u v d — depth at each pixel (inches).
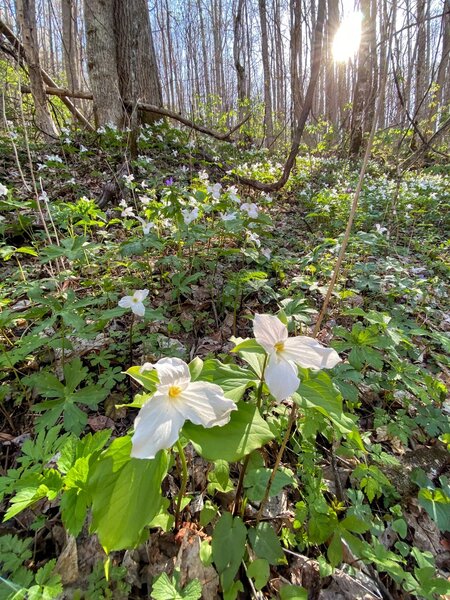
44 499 63.8
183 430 39.3
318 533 55.1
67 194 212.2
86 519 58.7
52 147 299.3
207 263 131.5
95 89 341.7
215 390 38.2
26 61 280.7
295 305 100.4
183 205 133.8
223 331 115.0
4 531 60.0
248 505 62.9
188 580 51.4
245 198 251.0
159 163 303.7
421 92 480.7
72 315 84.9
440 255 199.9
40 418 74.2
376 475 65.5
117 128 323.9
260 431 40.1
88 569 53.4
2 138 269.6
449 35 397.7
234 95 753.6
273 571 55.6
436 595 55.9
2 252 96.0
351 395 79.4
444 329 132.3
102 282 118.6
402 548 57.7
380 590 56.1
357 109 435.2
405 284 135.6
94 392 79.1
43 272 132.4
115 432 79.7
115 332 102.4
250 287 124.7
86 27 329.7
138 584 52.1
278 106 693.9
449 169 436.5
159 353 99.1
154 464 40.0
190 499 58.6
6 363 81.5
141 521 37.2
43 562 55.8
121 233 170.9
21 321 109.5
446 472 76.3
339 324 123.4
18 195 194.1
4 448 76.4
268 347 40.3
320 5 159.5
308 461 67.0
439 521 61.4
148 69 417.7
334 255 167.8
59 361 96.6
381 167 456.8
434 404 92.4
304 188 309.7
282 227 225.6
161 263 126.8
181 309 121.6
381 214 242.5
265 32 499.2
